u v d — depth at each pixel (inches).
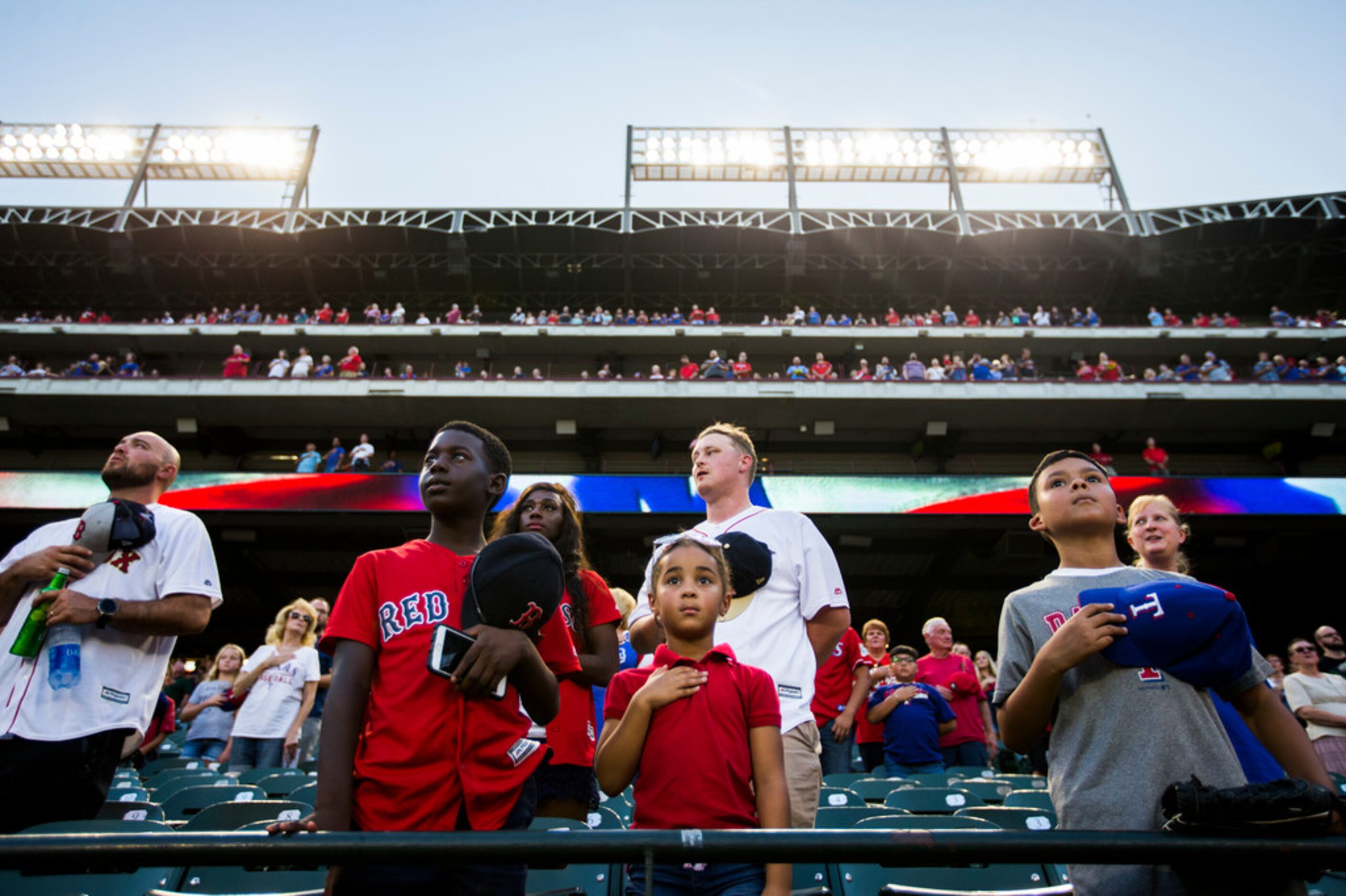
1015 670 90.7
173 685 387.2
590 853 62.1
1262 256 1010.7
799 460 884.0
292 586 832.3
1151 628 82.1
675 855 62.8
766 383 790.5
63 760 103.2
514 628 74.0
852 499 680.4
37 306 1052.5
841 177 1115.9
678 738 88.7
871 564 828.6
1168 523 139.4
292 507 669.3
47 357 924.6
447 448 89.0
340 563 800.9
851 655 231.6
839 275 1049.5
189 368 933.2
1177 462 882.1
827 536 753.6
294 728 249.1
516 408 802.8
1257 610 823.7
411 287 1055.6
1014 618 94.0
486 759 73.2
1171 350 921.5
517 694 77.4
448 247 987.9
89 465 852.6
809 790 104.8
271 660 255.8
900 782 201.8
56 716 103.9
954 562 787.4
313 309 1066.7
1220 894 69.4
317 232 989.8
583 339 910.4
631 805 181.2
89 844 60.1
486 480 89.7
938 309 1067.9
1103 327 907.4
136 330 879.1
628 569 829.2
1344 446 861.2
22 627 104.7
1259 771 102.3
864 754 267.9
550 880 123.9
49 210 976.9
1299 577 792.3
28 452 858.1
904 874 132.4
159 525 119.6
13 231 975.6
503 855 61.3
